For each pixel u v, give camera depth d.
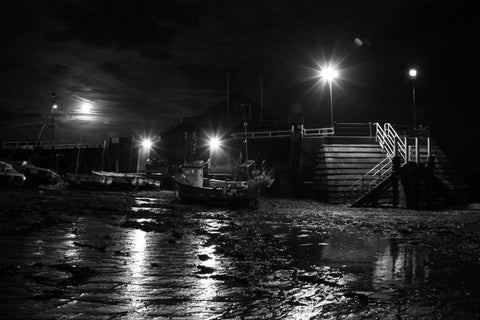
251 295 7.25
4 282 7.22
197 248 11.60
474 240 14.59
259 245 12.65
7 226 14.16
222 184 31.23
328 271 9.41
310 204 31.48
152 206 26.17
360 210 26.89
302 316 6.29
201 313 6.23
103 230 14.40
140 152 58.25
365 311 6.62
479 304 7.12
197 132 54.47
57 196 32.28
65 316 5.79
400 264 10.34
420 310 6.76
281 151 42.66
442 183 29.80
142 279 7.94
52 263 8.86
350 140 34.38
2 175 37.38
